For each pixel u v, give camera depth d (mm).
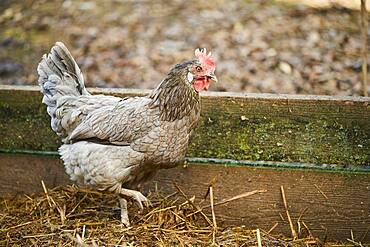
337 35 7348
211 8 8273
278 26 7641
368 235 4285
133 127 3773
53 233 3941
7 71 6801
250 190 4355
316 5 8266
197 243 3916
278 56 6934
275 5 8312
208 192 4395
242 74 6621
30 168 4570
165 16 8055
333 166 4246
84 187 4355
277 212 4352
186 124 3828
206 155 4379
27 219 4180
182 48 7207
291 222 4316
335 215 4297
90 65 6902
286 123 4262
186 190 4426
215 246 3900
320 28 7535
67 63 4109
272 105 4250
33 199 4465
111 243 3807
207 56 3773
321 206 4301
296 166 4262
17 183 4609
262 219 4375
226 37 7402
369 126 4184
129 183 4039
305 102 4211
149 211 4211
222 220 4391
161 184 4445
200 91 3955
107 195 4398
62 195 4441
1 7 8477
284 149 4297
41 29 7801
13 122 4523
